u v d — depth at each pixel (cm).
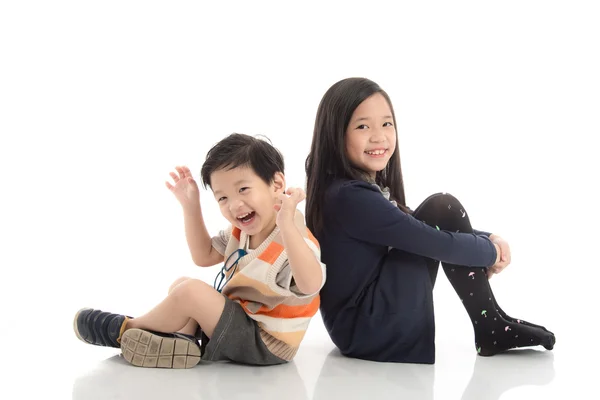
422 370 216
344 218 223
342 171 231
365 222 220
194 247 237
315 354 235
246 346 213
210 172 216
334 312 230
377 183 247
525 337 232
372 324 224
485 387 200
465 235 224
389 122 234
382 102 232
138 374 207
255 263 214
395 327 222
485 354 232
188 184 236
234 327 211
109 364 218
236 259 222
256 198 212
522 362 226
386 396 192
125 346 214
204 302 209
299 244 201
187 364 213
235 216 213
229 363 220
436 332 271
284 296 213
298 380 204
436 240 218
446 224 229
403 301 222
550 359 230
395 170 249
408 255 226
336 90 232
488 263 228
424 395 193
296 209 216
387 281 224
